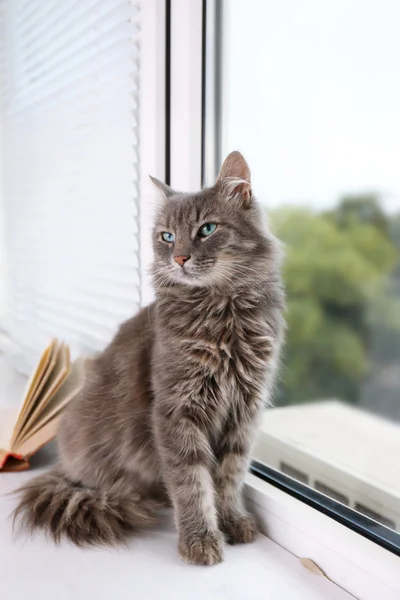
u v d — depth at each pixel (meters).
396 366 2.49
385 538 1.01
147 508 1.25
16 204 2.39
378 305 2.56
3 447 1.49
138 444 1.29
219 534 1.11
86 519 1.17
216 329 1.17
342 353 2.55
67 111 1.88
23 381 2.21
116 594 0.96
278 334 1.24
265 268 1.23
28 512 1.21
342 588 1.00
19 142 2.31
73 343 1.99
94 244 1.82
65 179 1.96
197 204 1.24
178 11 1.42
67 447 1.38
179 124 1.46
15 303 2.46
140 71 1.50
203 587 0.99
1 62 2.42
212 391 1.19
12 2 2.24
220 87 1.51
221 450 1.26
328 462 1.43
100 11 1.60
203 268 1.19
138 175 1.56
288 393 2.21
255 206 1.26
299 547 1.09
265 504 1.18
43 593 0.96
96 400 1.38
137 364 1.30
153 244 1.34
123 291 1.68
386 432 1.67
